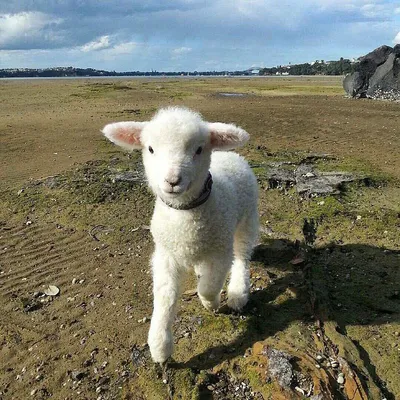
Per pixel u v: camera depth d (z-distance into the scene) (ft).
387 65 13.62
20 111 11.50
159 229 2.28
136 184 4.60
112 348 2.47
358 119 8.91
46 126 8.82
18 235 3.86
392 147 6.36
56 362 2.42
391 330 2.44
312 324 2.43
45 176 5.21
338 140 6.89
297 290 2.76
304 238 3.47
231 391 2.06
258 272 2.98
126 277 3.16
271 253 3.23
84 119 9.66
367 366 2.18
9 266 3.40
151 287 3.02
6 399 2.23
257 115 9.55
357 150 6.19
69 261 3.43
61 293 3.04
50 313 2.84
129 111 10.75
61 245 3.67
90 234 3.81
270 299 2.70
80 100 14.24
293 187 4.50
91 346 2.51
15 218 4.18
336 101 12.83
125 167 5.23
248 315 2.53
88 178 4.86
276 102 12.68
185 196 2.18
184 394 2.06
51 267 3.36
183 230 2.23
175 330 2.48
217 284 2.39
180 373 2.15
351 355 2.18
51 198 4.50
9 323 2.76
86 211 4.21
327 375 2.02
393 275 2.96
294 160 5.46
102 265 3.34
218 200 2.34
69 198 4.45
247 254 2.78
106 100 13.98
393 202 4.17
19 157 6.29
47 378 2.32
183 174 2.04
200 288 2.43
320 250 3.33
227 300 2.66
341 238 3.51
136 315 2.72
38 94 17.21
